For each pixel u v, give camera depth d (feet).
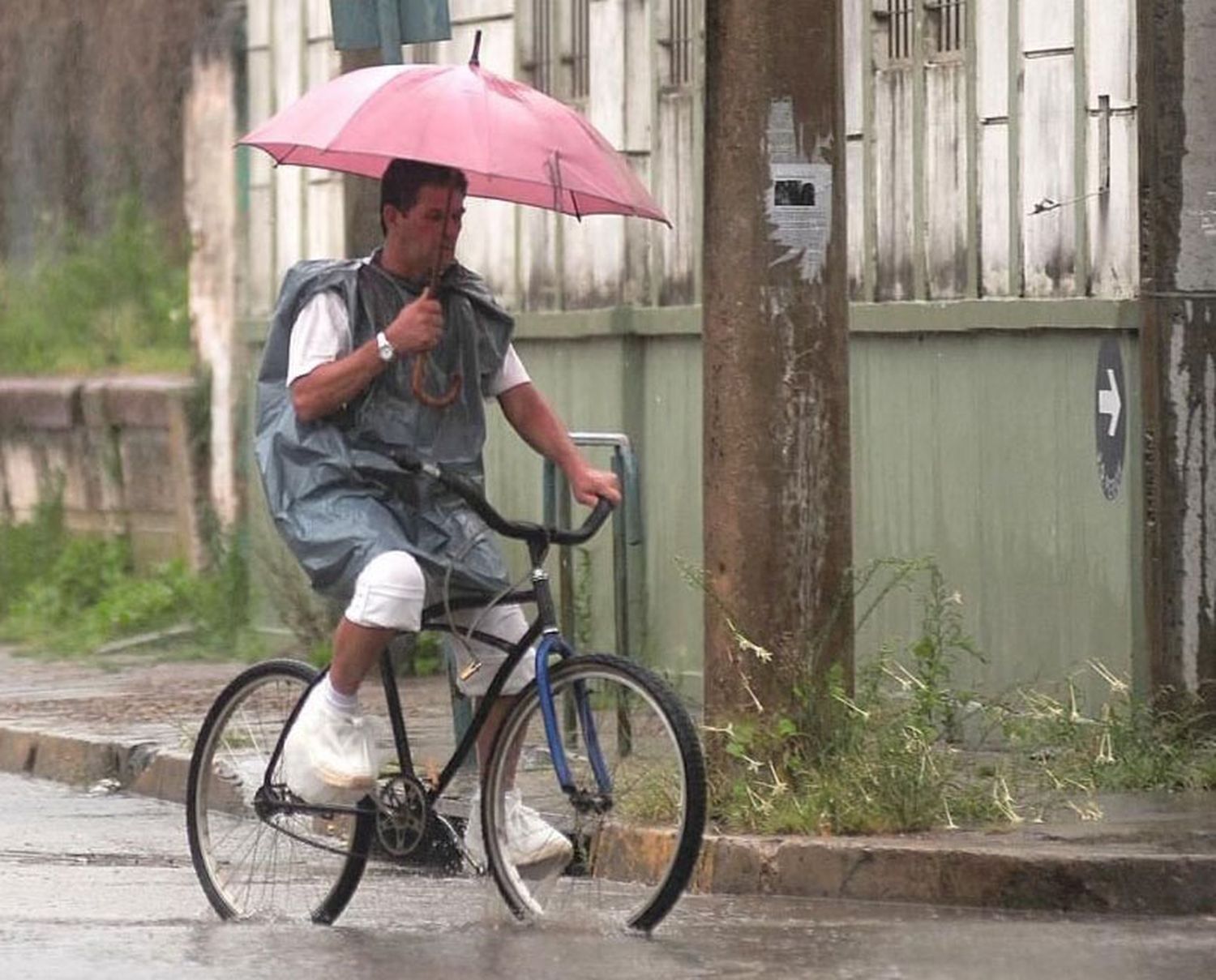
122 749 143.64
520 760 91.81
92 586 215.92
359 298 91.40
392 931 91.40
